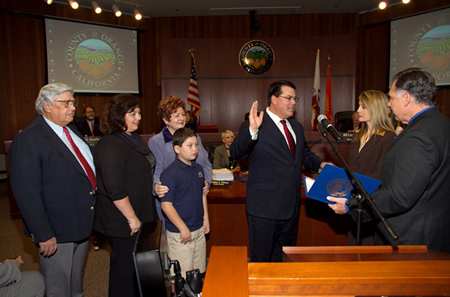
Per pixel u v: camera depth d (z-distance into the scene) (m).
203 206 1.98
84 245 1.75
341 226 2.41
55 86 1.57
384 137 1.82
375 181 1.35
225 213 2.46
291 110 1.83
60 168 1.55
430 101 1.28
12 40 5.74
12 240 3.23
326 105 5.98
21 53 5.84
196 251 1.85
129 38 6.93
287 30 7.14
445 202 1.24
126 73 6.91
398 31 6.32
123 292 1.61
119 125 1.63
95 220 1.67
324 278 0.68
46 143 1.52
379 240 1.43
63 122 1.60
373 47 6.83
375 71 6.82
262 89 6.92
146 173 1.71
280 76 6.88
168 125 1.99
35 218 1.46
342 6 6.60
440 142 1.19
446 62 5.73
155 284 0.83
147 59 7.22
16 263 1.49
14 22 5.73
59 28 6.12
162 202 1.71
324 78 6.76
